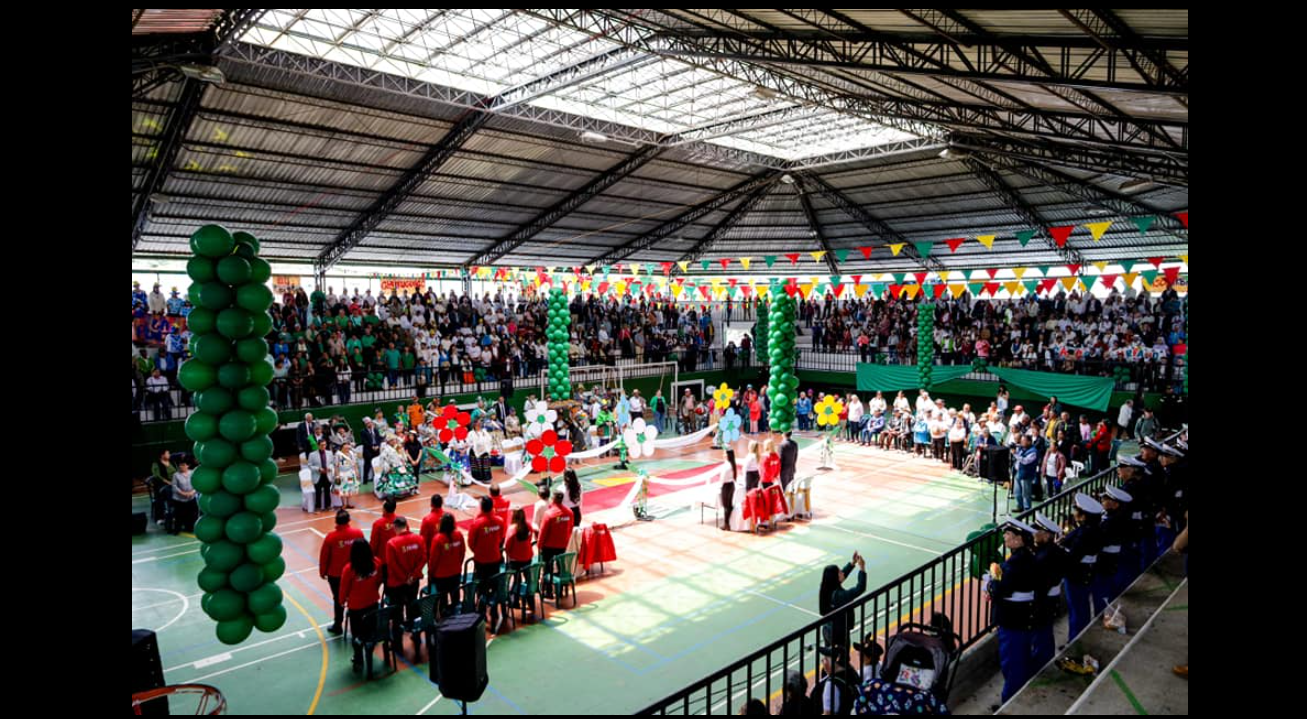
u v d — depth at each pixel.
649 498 17.58
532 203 25.67
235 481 7.56
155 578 12.45
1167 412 22.27
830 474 20.33
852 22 11.70
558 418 21.36
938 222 29.08
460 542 9.93
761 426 27.53
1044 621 6.51
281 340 22.14
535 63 17.58
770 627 10.25
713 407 27.06
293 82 16.38
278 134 18.08
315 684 8.70
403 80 17.44
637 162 24.28
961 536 14.48
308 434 17.30
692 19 13.80
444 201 23.84
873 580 12.01
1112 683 5.54
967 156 22.31
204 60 13.87
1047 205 25.44
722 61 17.06
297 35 15.21
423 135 19.91
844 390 33.75
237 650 9.64
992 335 29.06
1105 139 14.50
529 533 10.62
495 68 17.91
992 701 6.65
